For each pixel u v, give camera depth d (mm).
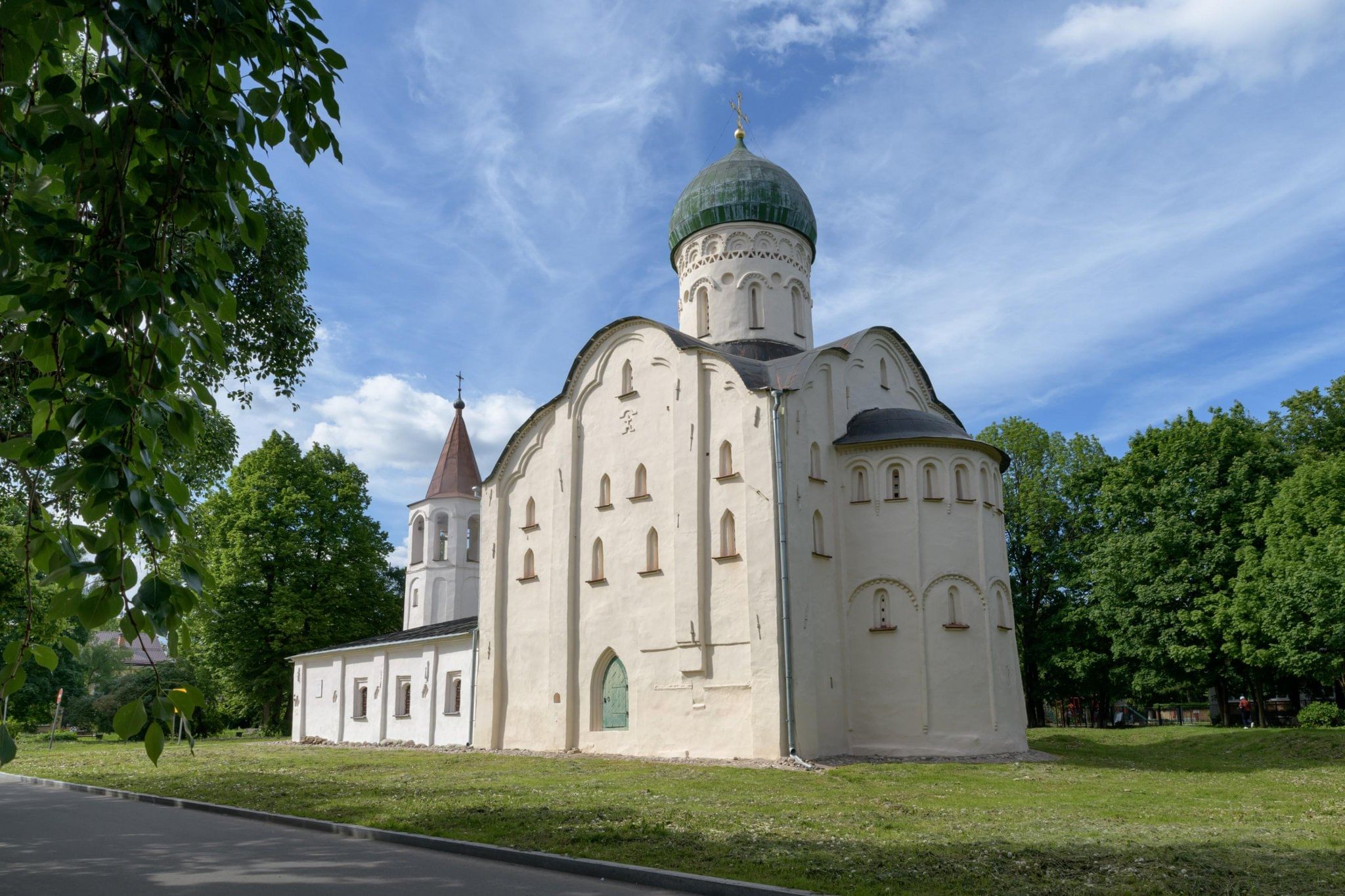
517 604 37281
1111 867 11266
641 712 31109
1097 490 51312
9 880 11406
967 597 29828
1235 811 16484
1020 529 52969
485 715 37094
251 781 23375
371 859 12578
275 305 23969
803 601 28312
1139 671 44281
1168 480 43781
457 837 13695
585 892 10445
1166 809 16781
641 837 13398
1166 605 42781
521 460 38562
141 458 5797
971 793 19359
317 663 48750
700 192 38969
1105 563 45312
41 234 5465
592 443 35375
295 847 13688
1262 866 11406
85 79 5859
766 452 29062
